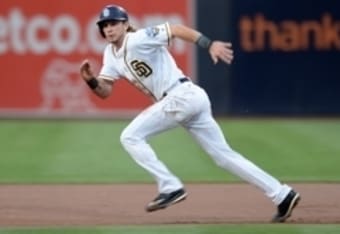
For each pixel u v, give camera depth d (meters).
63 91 87.44
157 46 33.78
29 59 87.44
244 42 87.81
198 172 53.50
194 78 87.31
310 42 88.19
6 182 49.31
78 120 85.88
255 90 87.94
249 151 62.84
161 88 34.59
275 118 87.50
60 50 87.38
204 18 87.56
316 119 86.50
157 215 38.06
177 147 65.56
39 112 87.75
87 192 45.47
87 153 62.16
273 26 87.88
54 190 46.28
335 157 59.81
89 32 87.25
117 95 87.19
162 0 87.12
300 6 88.06
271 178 35.38
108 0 87.19
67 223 35.88
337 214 38.00
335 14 88.06
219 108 87.94
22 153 62.31
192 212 38.88
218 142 35.28
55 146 66.06
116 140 69.44
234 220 36.56
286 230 33.12
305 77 88.31
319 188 46.81
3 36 87.38
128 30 34.53
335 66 88.44
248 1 87.81
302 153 61.78
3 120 86.31
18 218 37.31
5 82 87.62
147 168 34.75
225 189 46.62
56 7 87.12
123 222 36.03
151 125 34.75
